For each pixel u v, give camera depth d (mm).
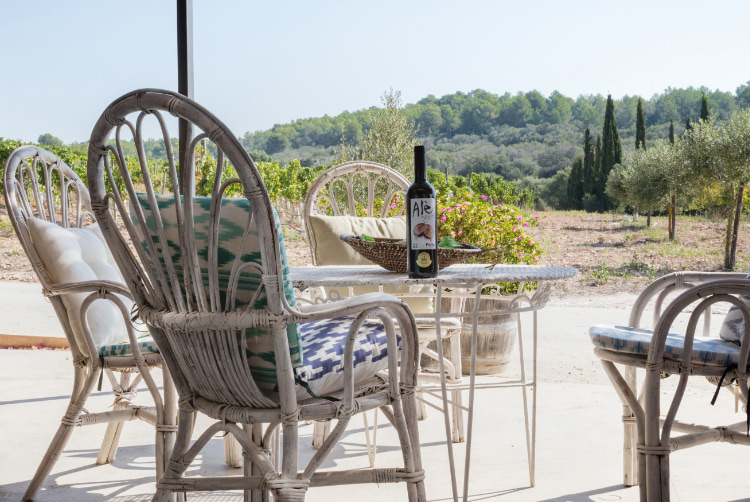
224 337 1215
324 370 1310
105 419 1810
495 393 3084
